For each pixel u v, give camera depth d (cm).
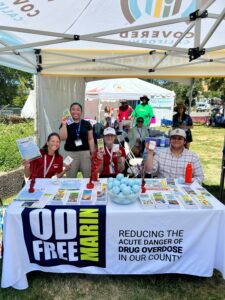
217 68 421
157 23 189
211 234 204
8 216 197
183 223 202
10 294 212
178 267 212
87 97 909
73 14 224
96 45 362
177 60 424
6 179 411
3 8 203
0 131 711
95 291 218
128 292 217
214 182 525
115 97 888
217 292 218
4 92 2223
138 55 392
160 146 545
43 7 206
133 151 543
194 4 206
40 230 199
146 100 712
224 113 2006
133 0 202
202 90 3644
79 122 362
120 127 743
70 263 209
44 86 470
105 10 219
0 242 246
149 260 210
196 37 207
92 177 256
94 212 197
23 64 386
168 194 230
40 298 210
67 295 214
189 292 217
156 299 210
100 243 204
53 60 423
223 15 175
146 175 321
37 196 224
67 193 231
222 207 205
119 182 213
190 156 283
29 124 941
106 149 315
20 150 242
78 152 366
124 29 196
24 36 287
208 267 211
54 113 521
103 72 439
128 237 203
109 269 211
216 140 1131
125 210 200
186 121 601
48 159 288
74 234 202
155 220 200
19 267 205
